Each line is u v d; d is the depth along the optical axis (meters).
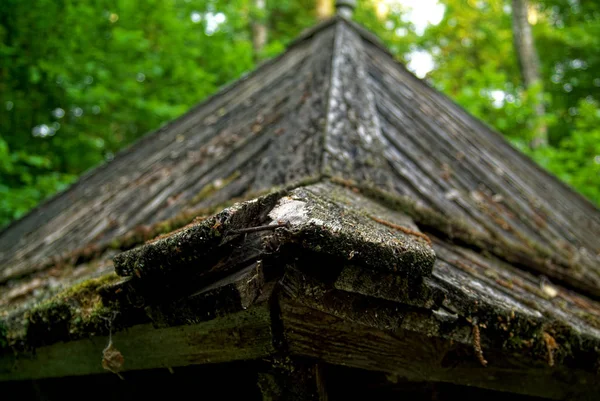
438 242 1.98
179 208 2.37
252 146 2.53
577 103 14.74
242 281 1.01
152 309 1.20
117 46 7.24
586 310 2.11
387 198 1.90
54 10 6.57
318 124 2.25
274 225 1.02
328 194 1.52
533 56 11.19
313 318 1.19
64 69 6.74
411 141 2.81
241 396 1.58
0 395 2.57
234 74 8.99
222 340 1.29
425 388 1.58
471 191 2.79
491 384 1.54
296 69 3.56
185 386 1.79
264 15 9.91
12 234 4.25
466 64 14.55
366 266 1.08
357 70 3.22
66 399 2.24
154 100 7.32
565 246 2.93
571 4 14.84
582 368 1.55
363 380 1.51
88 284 1.52
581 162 8.66
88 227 2.96
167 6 7.78
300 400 1.24
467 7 15.03
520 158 4.72
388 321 1.18
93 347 1.67
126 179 3.52
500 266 2.16
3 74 6.81
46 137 7.46
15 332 1.69
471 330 1.27
